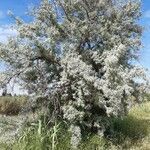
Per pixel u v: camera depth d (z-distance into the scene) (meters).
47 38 12.27
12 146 10.98
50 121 11.87
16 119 14.09
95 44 13.09
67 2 12.95
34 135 11.02
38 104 12.46
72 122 11.87
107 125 12.65
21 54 12.15
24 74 12.37
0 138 11.67
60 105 12.34
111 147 12.21
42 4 12.73
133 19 13.32
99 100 11.82
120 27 13.05
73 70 11.79
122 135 13.37
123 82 11.82
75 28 12.68
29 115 12.46
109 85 11.78
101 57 12.48
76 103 11.92
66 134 11.60
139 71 11.97
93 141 11.88
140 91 12.70
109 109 11.70
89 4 13.03
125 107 12.39
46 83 12.36
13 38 12.20
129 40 13.02
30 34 12.09
